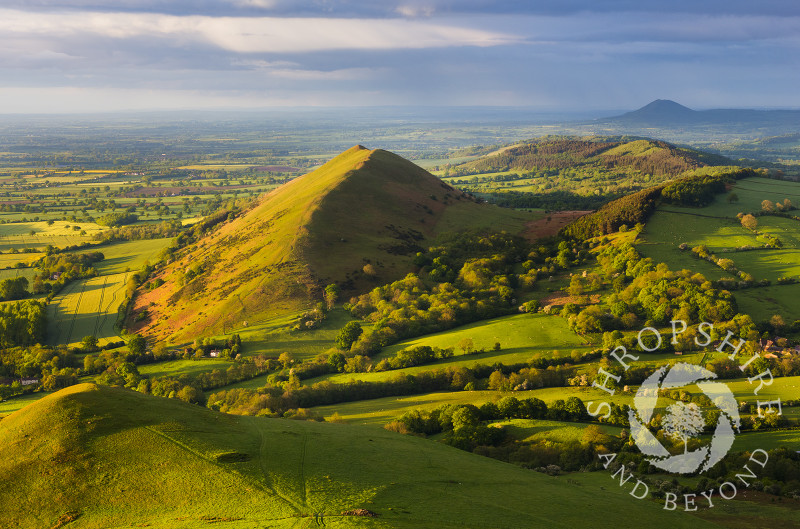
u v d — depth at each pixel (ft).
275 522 138.51
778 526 158.71
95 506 150.00
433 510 151.33
